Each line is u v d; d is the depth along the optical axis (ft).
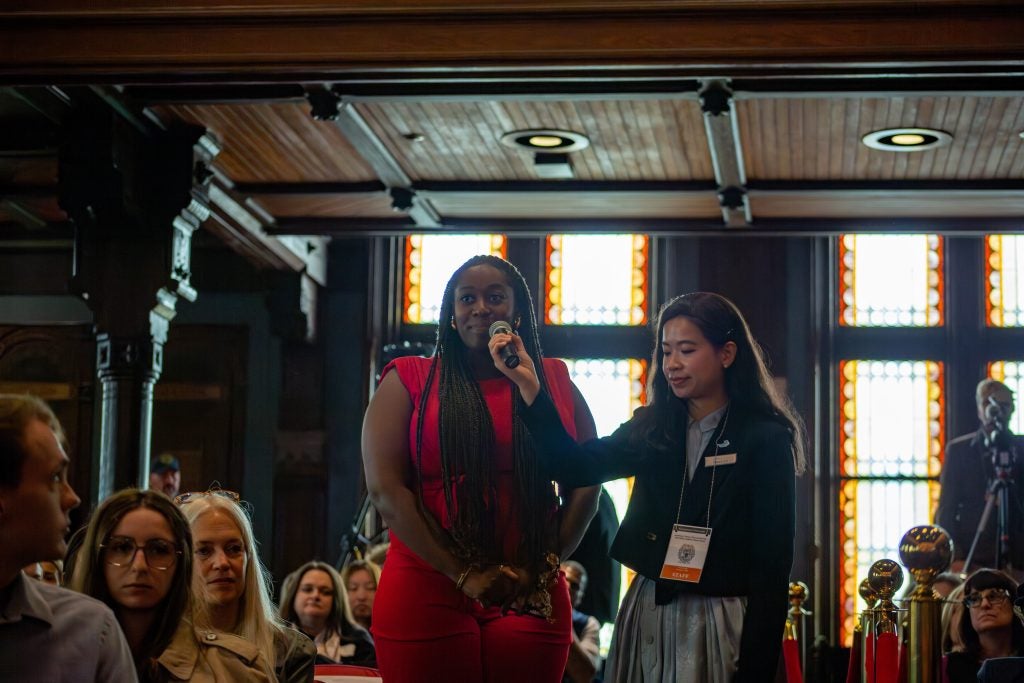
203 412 43.91
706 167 31.94
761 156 30.73
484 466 11.58
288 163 32.78
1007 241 42.96
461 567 11.38
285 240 40.01
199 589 13.88
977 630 18.72
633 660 12.35
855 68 23.09
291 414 43.47
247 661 13.19
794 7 22.85
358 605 28.37
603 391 43.78
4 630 8.90
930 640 14.03
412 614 11.48
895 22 22.68
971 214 34.65
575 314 44.21
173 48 23.65
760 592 11.71
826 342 42.68
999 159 30.45
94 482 43.86
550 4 23.22
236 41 23.63
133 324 32.01
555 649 11.76
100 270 32.09
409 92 26.02
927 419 42.55
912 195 32.71
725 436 12.26
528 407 11.59
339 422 43.57
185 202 31.12
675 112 28.32
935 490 42.24
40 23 23.81
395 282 44.52
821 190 32.40
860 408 42.78
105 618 9.29
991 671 15.67
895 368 42.86
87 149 29.50
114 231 31.99
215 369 43.98
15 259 44.80
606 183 33.22
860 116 27.96
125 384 32.27
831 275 43.04
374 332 44.01
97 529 12.28
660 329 12.69
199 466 43.68
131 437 32.27
